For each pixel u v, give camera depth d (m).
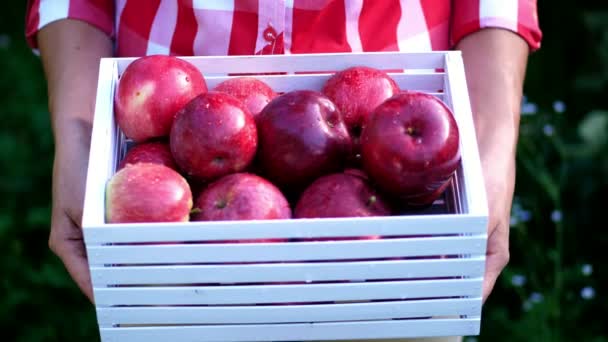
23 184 1.60
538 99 1.70
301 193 0.72
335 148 0.70
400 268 0.65
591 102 1.69
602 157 1.52
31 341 1.39
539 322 1.23
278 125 0.70
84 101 0.85
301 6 0.82
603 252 1.45
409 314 0.68
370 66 0.78
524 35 0.89
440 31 0.89
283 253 0.64
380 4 0.83
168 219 0.66
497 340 1.31
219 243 0.64
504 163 0.78
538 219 1.34
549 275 1.35
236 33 0.84
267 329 0.69
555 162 1.52
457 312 0.68
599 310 1.36
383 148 0.66
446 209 0.74
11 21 1.91
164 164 0.71
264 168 0.71
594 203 1.50
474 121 0.82
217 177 0.70
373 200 0.67
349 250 0.64
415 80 0.79
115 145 0.75
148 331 0.69
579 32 1.78
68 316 1.43
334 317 0.68
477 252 0.65
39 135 1.67
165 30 0.86
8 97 1.75
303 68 0.78
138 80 0.72
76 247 0.78
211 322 0.68
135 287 0.66
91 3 0.91
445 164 0.66
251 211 0.67
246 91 0.75
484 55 0.87
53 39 0.90
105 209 0.67
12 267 1.47
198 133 0.68
